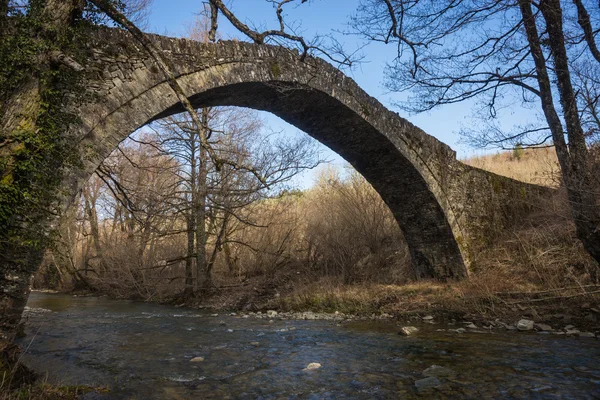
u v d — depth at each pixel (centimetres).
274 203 1739
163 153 1377
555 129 845
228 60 781
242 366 571
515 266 1165
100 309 1357
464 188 1312
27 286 523
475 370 519
